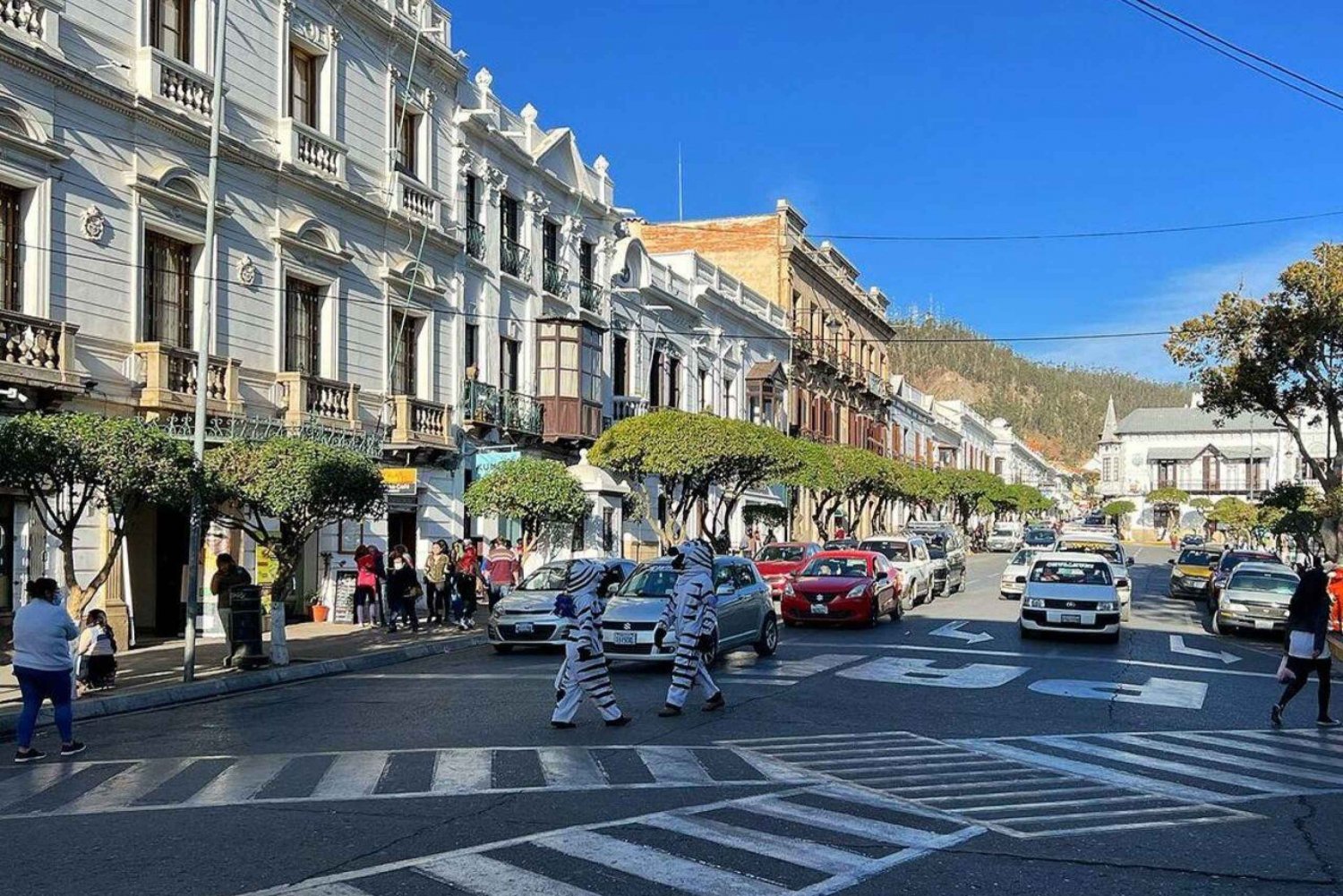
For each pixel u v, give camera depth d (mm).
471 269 30328
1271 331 28703
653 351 41656
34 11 17656
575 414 33438
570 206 35938
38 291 17719
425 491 27953
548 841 7230
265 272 22812
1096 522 112125
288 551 16969
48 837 7516
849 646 20109
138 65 19812
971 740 11250
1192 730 12172
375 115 26484
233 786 9039
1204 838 7559
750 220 56656
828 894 6195
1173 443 110562
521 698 13961
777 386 53531
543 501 25281
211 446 19859
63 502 18312
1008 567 33781
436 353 28766
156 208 20094
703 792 8664
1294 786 9320
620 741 10945
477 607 27812
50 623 10625
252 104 22562
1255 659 20000
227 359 21141
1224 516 79188
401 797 8523
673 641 16219
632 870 6598
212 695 14867
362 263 25906
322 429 22469
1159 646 21375
